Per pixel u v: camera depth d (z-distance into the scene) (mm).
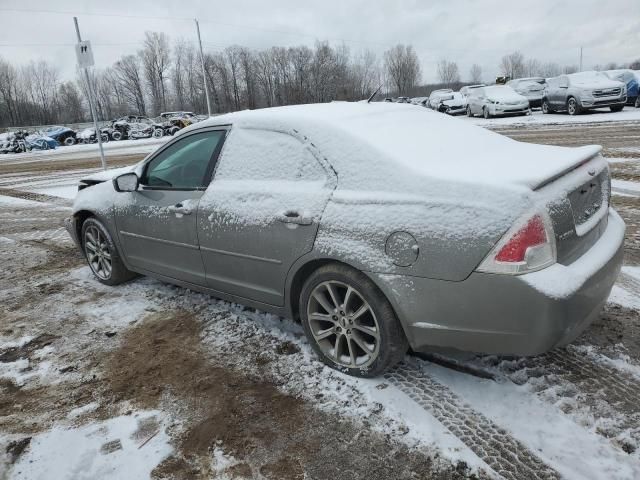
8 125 78000
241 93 77750
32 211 9141
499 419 2650
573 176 2740
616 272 2846
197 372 3275
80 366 3447
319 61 73000
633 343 3262
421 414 2717
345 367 3107
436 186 2598
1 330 4062
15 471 2510
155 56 82812
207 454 2551
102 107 84438
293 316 3381
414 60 90188
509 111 23812
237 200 3406
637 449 2398
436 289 2570
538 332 2408
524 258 2361
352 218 2818
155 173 4148
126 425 2799
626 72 23562
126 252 4547
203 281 3854
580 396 2783
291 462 2469
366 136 2992
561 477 2271
